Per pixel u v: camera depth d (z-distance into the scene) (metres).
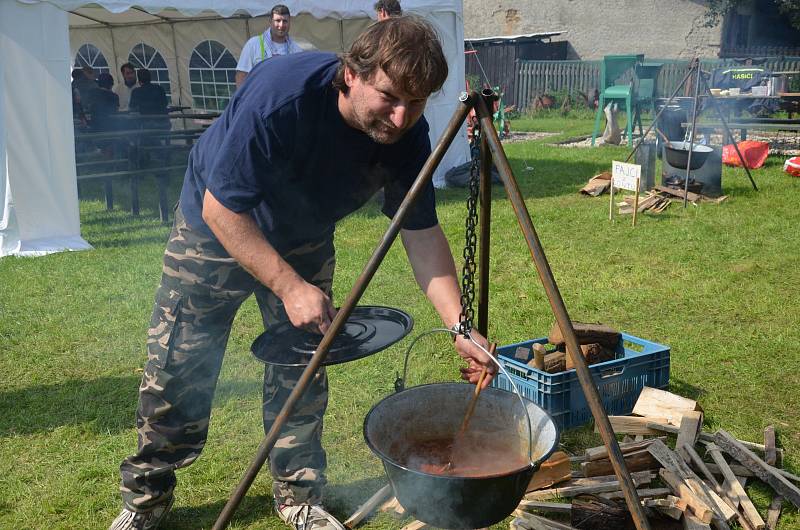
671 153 9.14
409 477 2.02
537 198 9.89
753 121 12.84
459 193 10.12
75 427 3.83
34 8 6.96
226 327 2.67
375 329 2.43
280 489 2.93
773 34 24.78
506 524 2.94
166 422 2.67
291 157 2.24
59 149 7.36
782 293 5.84
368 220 8.66
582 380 1.97
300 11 8.71
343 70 2.06
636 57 15.12
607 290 5.97
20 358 4.77
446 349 4.76
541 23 24.14
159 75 13.86
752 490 3.18
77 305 5.79
